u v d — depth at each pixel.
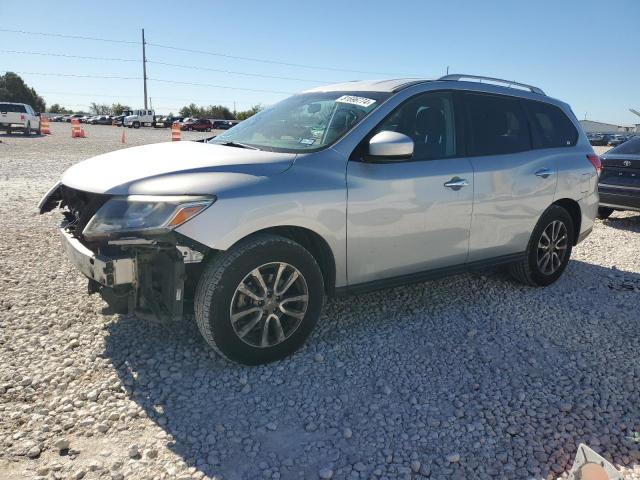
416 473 2.49
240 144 3.90
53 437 2.62
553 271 5.11
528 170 4.59
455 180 4.02
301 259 3.30
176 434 2.68
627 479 2.48
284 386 3.15
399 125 3.83
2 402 2.88
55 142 24.05
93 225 3.02
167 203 2.93
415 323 4.11
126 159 3.53
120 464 2.45
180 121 58.81
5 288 4.44
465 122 4.26
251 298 3.20
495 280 5.23
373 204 3.57
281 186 3.21
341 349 3.63
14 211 7.40
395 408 2.98
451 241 4.10
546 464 2.57
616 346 3.88
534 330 4.10
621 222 9.07
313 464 2.51
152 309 3.08
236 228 3.03
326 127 3.78
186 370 3.27
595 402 3.12
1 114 29.05
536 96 5.02
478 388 3.22
